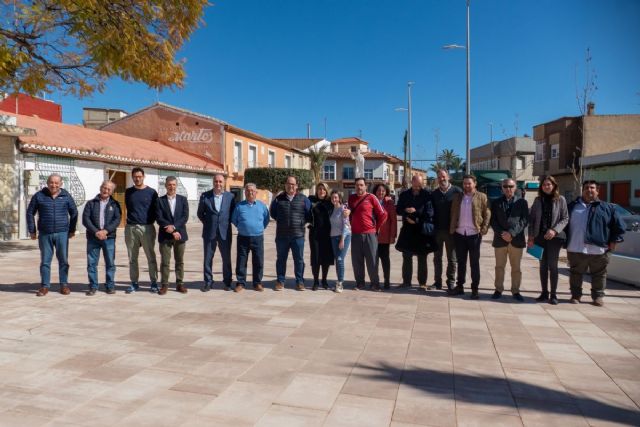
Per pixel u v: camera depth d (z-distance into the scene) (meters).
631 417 3.25
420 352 4.55
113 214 7.11
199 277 8.91
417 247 7.37
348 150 61.03
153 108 31.08
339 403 3.40
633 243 8.20
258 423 3.10
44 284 7.00
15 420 3.11
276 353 4.47
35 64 10.47
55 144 16.75
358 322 5.62
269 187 30.88
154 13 10.15
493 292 7.58
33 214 6.91
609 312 6.23
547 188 6.62
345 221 7.52
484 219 6.96
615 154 23.77
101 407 3.31
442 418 3.19
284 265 7.61
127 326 5.36
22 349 4.52
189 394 3.53
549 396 3.58
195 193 26.73
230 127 30.50
